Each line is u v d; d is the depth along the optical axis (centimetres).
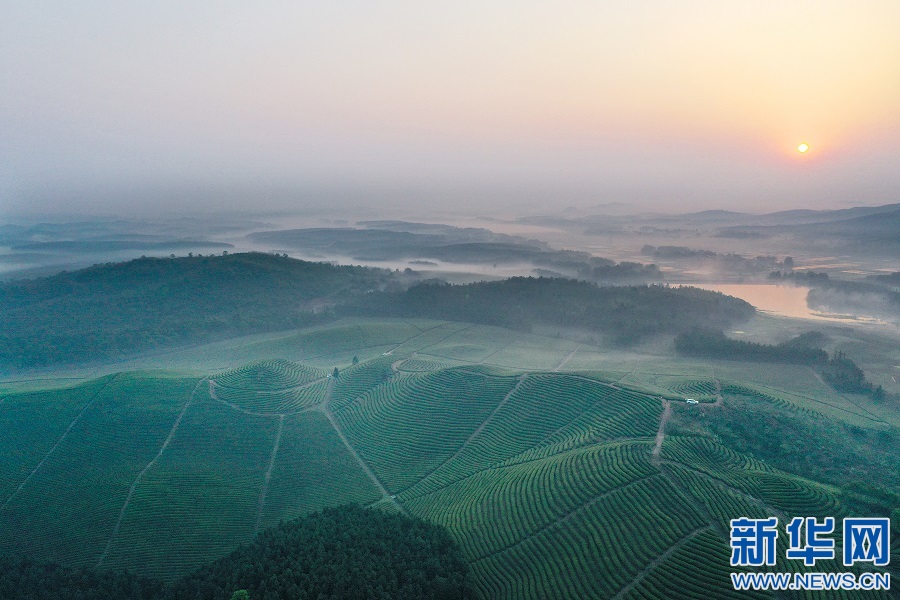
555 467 12712
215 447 16425
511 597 9619
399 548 10269
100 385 18862
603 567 9550
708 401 14912
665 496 10644
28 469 15338
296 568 9488
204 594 9475
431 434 16738
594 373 17800
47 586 10100
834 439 13825
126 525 13212
